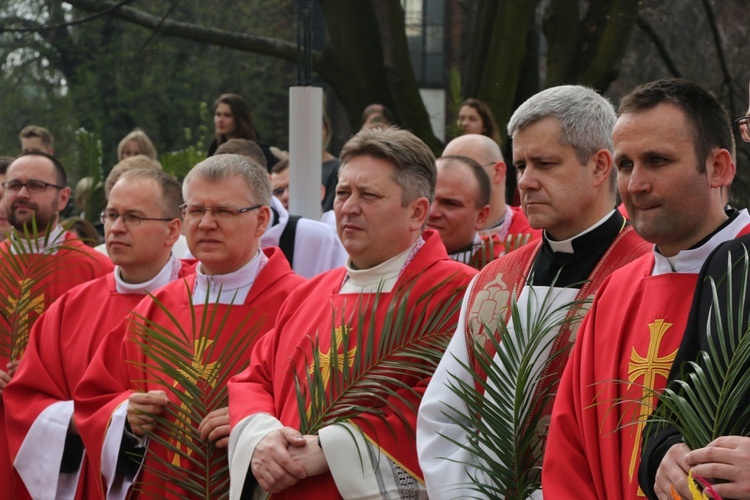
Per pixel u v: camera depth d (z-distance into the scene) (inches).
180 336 327.3
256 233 330.0
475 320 266.2
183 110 1258.0
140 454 313.9
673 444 190.9
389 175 284.2
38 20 1258.0
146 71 1253.7
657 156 213.9
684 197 214.2
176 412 310.8
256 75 1268.5
